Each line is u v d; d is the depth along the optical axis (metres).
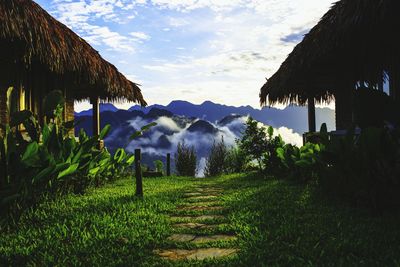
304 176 8.48
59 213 5.22
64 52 7.21
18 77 7.94
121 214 5.21
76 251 3.57
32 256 3.47
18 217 4.75
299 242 3.64
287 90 12.01
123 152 10.98
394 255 3.16
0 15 5.54
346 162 5.50
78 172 7.32
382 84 8.09
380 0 4.51
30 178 5.14
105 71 9.61
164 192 7.89
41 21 6.50
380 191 4.79
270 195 6.81
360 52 7.44
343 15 5.33
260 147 13.62
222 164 16.86
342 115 9.98
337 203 5.62
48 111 6.62
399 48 6.71
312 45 7.03
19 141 5.88
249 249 3.49
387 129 5.12
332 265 2.96
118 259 3.36
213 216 5.26
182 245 3.76
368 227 4.07
